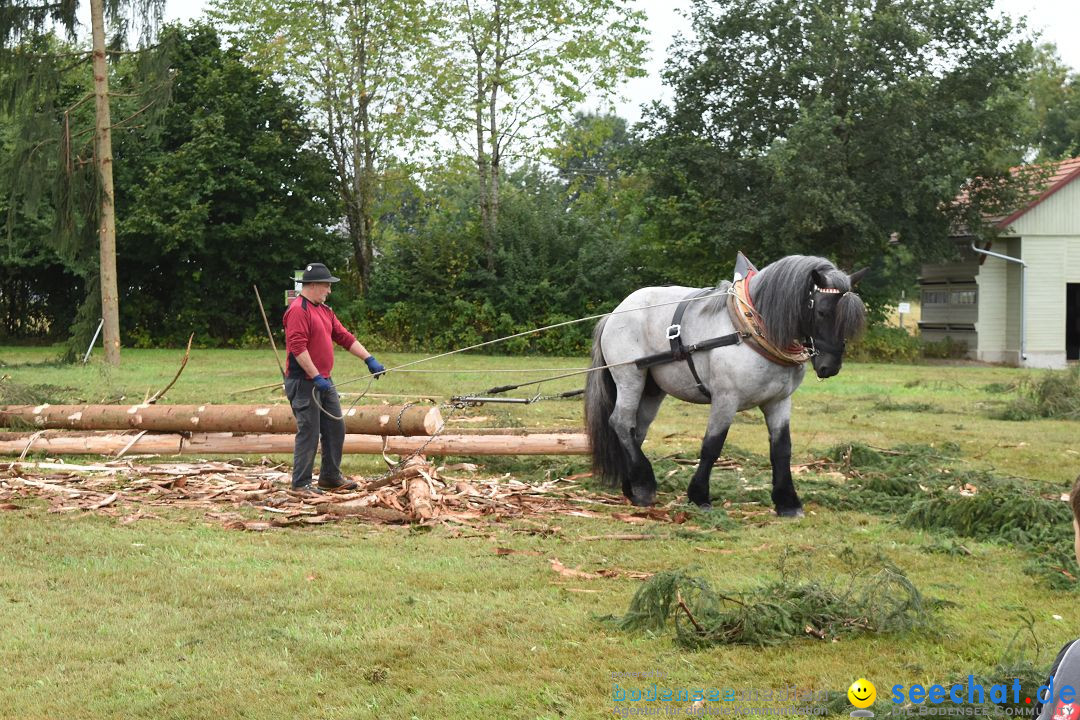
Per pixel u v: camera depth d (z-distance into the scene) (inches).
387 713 169.0
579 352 1387.8
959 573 262.8
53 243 990.4
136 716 168.1
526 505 340.2
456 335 1411.2
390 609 225.0
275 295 1480.1
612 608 226.7
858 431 569.3
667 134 1398.9
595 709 171.2
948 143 1284.4
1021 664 171.5
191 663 191.0
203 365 1037.2
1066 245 1346.0
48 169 975.0
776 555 278.1
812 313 311.6
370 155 1492.4
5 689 178.4
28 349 1350.9
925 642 203.9
